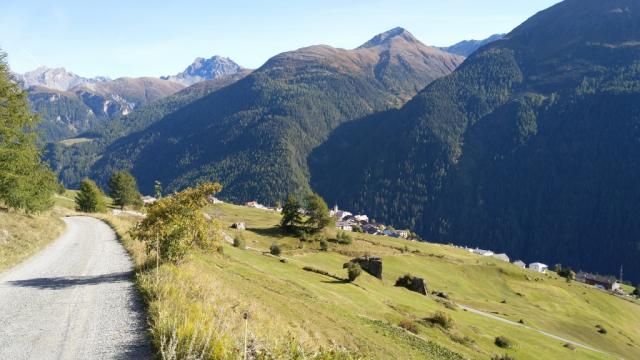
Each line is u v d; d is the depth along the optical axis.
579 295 126.38
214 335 11.25
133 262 25.20
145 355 11.25
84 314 14.65
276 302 28.41
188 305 14.46
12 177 33.47
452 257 138.50
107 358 11.01
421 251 139.38
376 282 68.06
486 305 93.75
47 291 17.73
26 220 35.25
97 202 80.19
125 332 12.91
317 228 137.00
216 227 24.41
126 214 80.50
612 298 132.38
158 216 23.23
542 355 54.41
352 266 61.84
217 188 23.59
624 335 98.81
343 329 29.42
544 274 148.12
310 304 34.22
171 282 17.50
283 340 13.64
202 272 23.62
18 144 33.31
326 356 12.97
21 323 13.64
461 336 47.94
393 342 32.41
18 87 32.12
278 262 66.50
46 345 11.83
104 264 24.47
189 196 23.39
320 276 61.66
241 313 16.70
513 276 129.38
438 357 32.88
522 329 71.44
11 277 20.25
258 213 196.00
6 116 31.34
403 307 54.94
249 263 52.25
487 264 136.50
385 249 131.25
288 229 134.75
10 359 10.87
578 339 82.94
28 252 27.03
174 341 10.88
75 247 30.55
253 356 11.10
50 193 43.50
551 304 113.00
